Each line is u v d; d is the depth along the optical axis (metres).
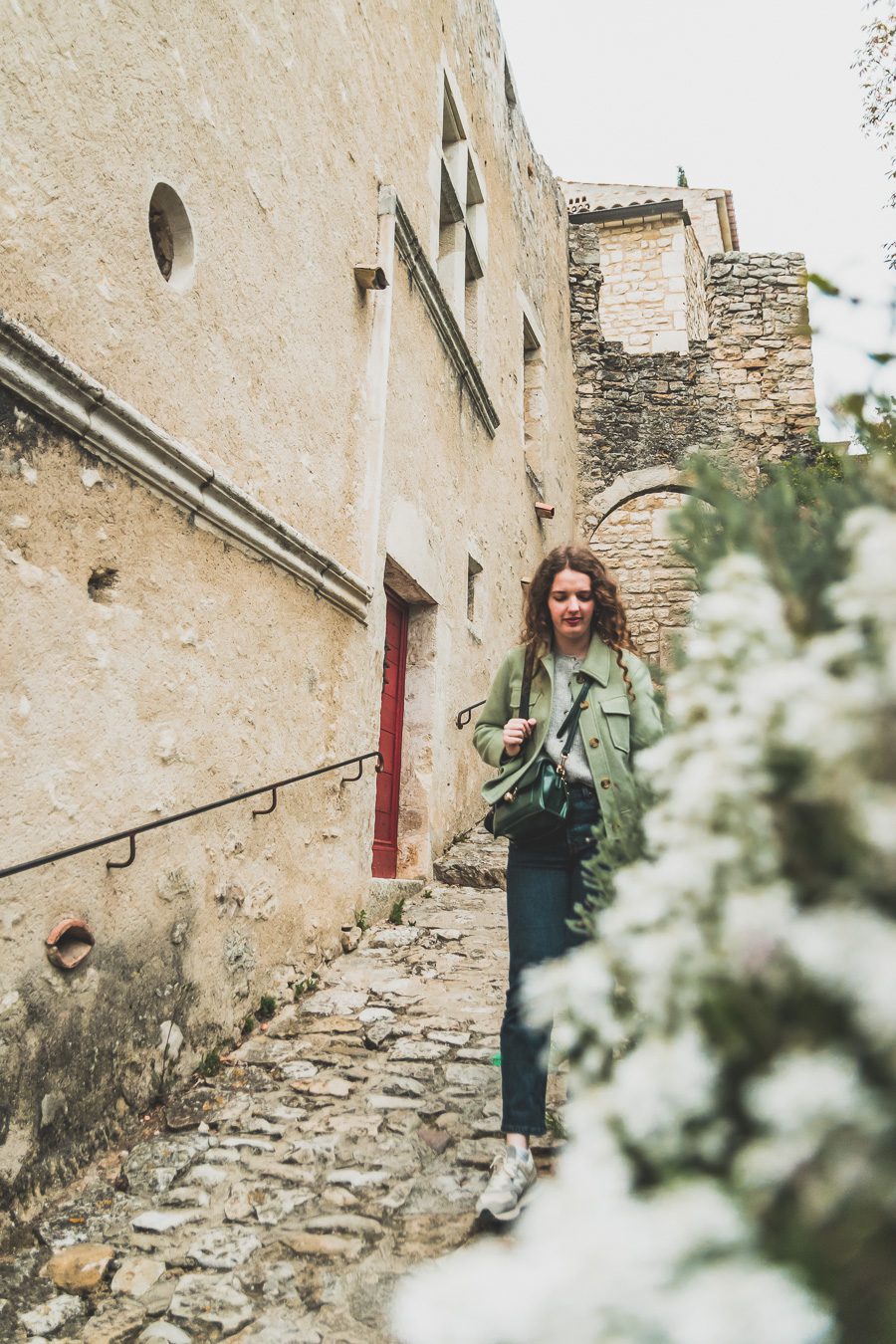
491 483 7.69
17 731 2.21
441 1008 3.45
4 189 2.25
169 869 2.83
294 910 3.67
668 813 0.83
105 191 2.64
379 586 4.78
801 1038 0.57
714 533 1.18
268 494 3.61
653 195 16.30
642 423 12.03
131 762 2.66
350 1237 2.02
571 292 12.58
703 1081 0.59
